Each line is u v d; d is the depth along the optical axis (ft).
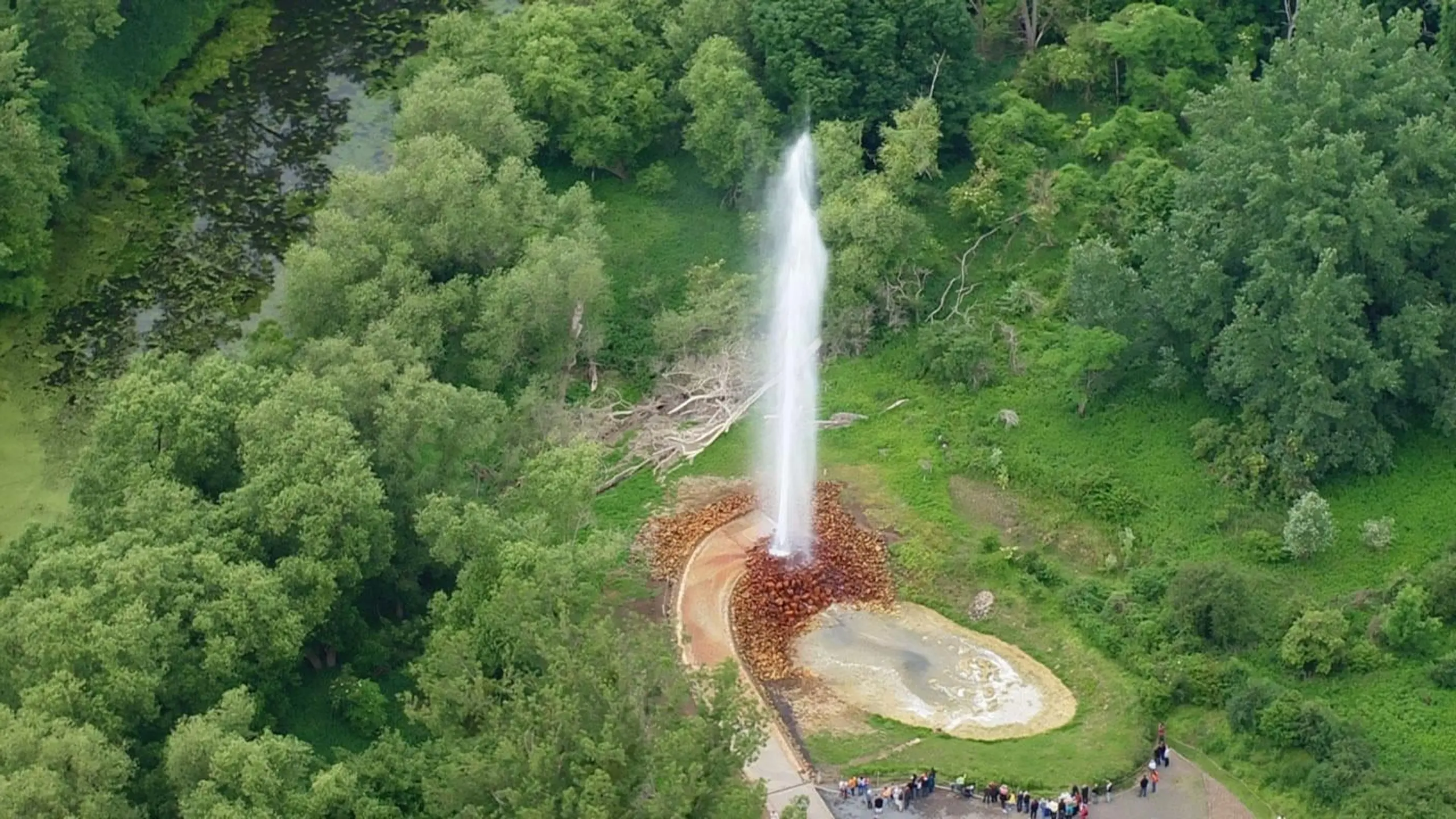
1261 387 352.49
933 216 418.51
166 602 289.74
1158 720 312.29
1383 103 359.25
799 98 419.13
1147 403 370.94
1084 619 329.52
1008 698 318.24
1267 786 297.94
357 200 385.91
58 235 434.30
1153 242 370.12
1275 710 301.02
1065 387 375.86
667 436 373.40
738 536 348.79
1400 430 359.66
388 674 320.50
